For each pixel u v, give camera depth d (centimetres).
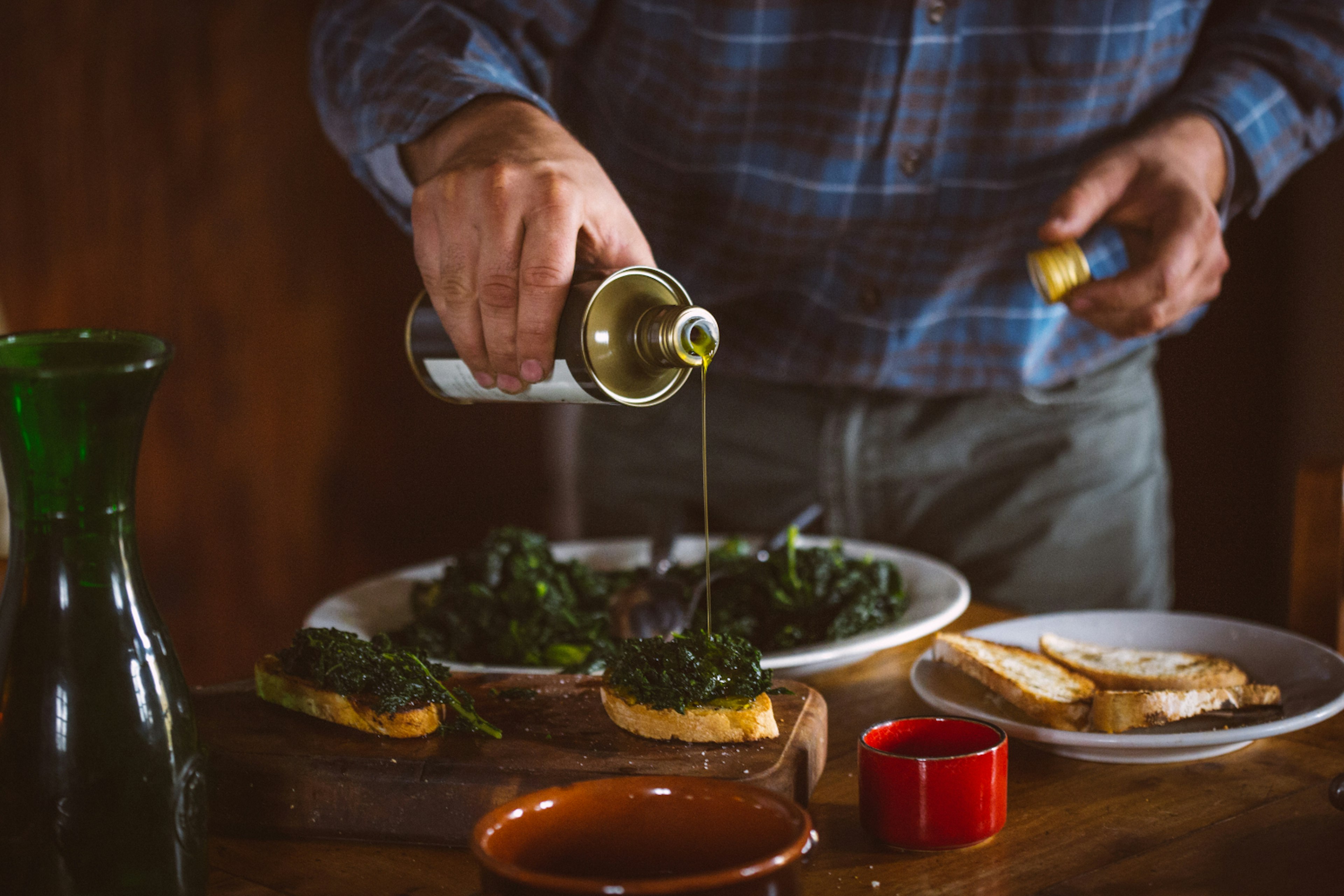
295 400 426
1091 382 219
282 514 429
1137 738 113
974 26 184
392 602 180
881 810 103
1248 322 302
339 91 176
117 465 85
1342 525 164
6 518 211
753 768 105
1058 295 161
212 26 396
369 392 435
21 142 380
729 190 196
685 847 87
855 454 218
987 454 219
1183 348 314
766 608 169
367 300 430
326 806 108
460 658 160
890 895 96
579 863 87
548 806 86
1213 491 315
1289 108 188
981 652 140
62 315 393
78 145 386
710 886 74
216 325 411
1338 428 278
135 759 85
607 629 165
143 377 83
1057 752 123
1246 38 195
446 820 106
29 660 84
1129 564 226
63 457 83
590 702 123
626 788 87
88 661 84
